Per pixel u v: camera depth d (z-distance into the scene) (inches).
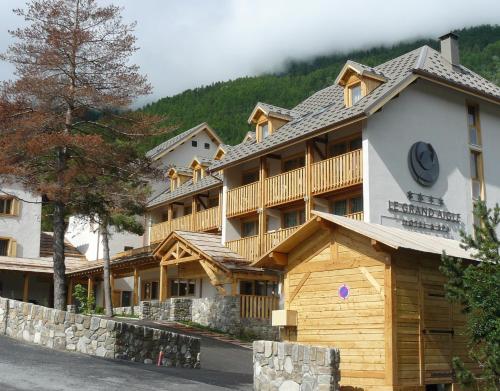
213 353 769.6
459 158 1021.8
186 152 1838.1
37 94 844.0
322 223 568.4
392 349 510.3
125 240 1663.4
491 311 439.5
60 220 868.0
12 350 603.5
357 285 546.0
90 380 478.0
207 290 1266.0
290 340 597.3
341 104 1045.2
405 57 1103.6
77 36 859.4
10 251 1534.2
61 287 853.8
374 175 899.4
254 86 3890.3
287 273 607.5
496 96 1046.4
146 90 890.7
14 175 826.2
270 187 1079.0
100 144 818.8
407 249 507.5
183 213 1533.0
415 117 972.6
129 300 1624.0
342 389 536.4
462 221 997.8
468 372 460.1
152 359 633.6
